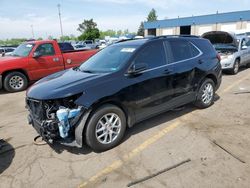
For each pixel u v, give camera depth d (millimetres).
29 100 4133
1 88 9047
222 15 43906
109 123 4051
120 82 4109
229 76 10352
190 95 5414
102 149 4043
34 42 9438
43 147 4316
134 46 4668
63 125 3656
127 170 3539
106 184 3258
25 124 5477
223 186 3107
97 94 3818
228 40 11648
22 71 9055
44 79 4652
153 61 4664
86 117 3764
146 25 55031
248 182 3164
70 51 10383
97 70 4523
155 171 3480
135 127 4957
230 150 3943
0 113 6398
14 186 3297
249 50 12086
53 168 3670
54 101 3750
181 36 5434
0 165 3803
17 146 4398
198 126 4918
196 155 3844
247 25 41719
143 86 4391
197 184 3166
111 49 5109
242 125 4898
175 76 4938
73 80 4078
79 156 3965
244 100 6562
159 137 4496
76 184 3291
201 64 5527
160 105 4777
